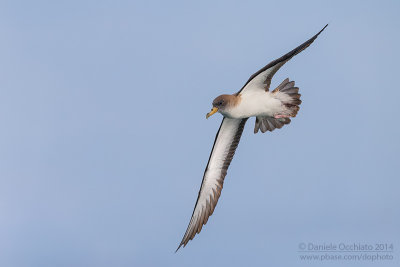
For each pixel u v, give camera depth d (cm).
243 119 1500
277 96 1417
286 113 1434
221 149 1534
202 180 1556
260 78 1360
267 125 1523
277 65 1329
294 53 1296
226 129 1503
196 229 1543
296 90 1425
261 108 1420
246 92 1407
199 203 1556
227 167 1541
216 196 1543
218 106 1401
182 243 1531
